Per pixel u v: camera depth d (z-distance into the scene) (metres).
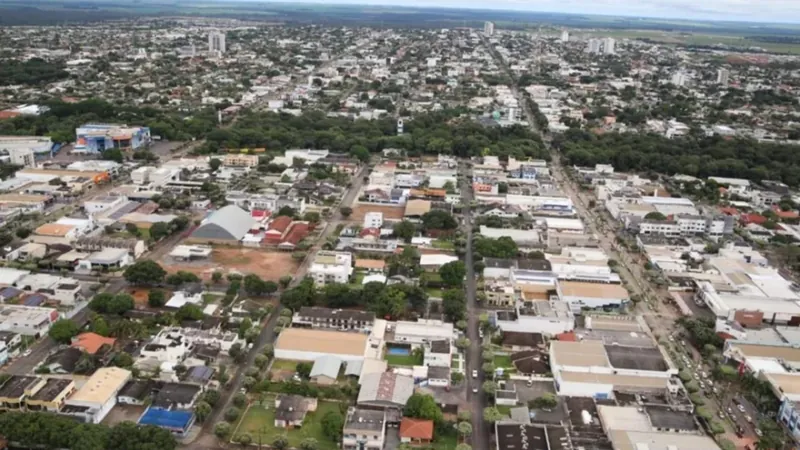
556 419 186.50
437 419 181.62
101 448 160.75
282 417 181.25
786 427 187.25
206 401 186.38
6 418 166.25
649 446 168.88
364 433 172.62
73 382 188.50
